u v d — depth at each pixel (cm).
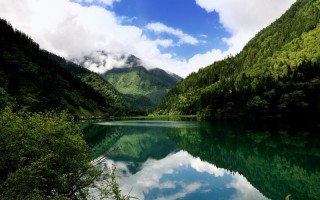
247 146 6675
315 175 4172
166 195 3369
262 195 3353
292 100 11288
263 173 4350
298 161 5053
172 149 6756
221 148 6594
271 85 13388
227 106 14512
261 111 12262
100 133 10019
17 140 1909
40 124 2269
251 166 4822
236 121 13775
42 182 2017
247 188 3647
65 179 2328
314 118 11169
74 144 2356
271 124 11675
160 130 10944
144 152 6394
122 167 4831
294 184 3762
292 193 3422
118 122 16325
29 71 17212
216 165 4981
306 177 4075
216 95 15938
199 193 3453
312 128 9819
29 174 1744
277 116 11806
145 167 4872
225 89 16862
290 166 4709
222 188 3650
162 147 7056
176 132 10125
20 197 1608
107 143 7612
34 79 17112
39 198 1680
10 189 1614
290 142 6969
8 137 1869
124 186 3728
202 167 4853
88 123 15362
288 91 12038
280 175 4200
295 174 4238
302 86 11781
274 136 8119
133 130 11125
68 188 2242
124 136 9219
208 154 5978
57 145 2236
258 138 7825
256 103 12369
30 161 1927
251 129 10144
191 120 17038
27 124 2127
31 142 2042
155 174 4375
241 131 9662
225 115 14438
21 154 1902
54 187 2136
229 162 5184
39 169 1936
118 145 7294
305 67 13562
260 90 13562
